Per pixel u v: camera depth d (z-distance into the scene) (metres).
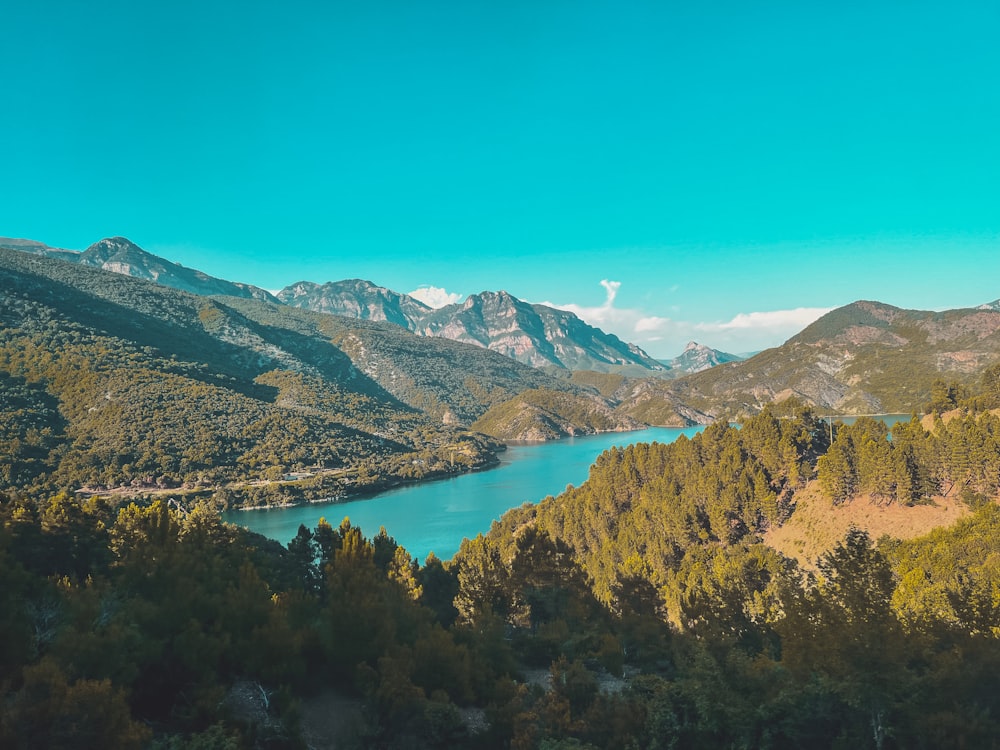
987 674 31.61
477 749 33.91
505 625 67.38
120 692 22.03
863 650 29.25
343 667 38.97
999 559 64.38
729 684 33.34
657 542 113.75
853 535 36.34
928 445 110.88
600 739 33.66
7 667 25.45
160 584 40.25
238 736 26.09
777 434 138.38
